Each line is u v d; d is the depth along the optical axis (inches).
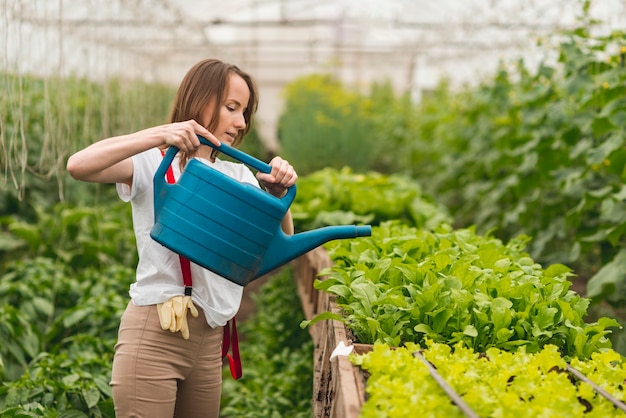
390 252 124.4
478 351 89.3
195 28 412.5
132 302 90.4
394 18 490.3
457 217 331.3
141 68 346.9
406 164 491.5
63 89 177.8
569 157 215.6
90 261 219.6
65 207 241.0
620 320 173.5
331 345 92.7
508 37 411.8
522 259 117.4
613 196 163.8
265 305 254.7
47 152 178.5
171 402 90.3
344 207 200.7
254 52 629.6
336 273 106.6
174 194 82.9
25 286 173.2
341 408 70.5
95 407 125.4
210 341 93.3
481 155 322.3
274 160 87.6
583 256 211.8
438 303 91.0
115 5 295.6
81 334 157.3
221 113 89.8
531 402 69.1
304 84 602.9
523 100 239.8
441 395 68.1
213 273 89.7
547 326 89.6
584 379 75.7
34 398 122.0
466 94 378.6
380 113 597.0
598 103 195.9
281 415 159.3
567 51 203.2
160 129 82.1
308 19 539.8
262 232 83.5
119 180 86.6
